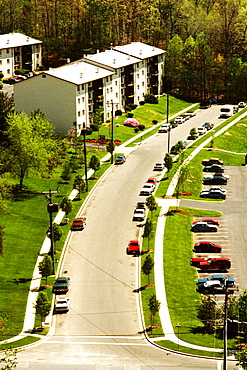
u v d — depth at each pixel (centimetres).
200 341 9394
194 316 10300
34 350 9006
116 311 10512
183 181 15138
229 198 15588
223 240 13312
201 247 12744
